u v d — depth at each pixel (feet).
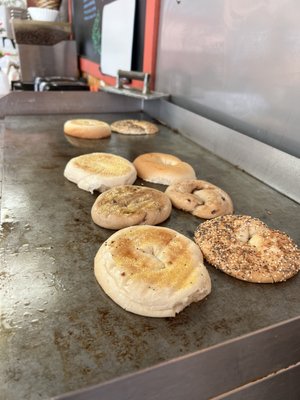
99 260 0.88
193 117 1.97
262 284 0.89
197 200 1.24
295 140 1.44
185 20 2.09
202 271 0.85
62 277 0.87
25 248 0.97
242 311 0.80
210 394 0.72
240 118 1.76
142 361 0.65
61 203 1.24
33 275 0.87
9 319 0.73
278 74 1.48
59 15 4.22
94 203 1.19
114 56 2.98
